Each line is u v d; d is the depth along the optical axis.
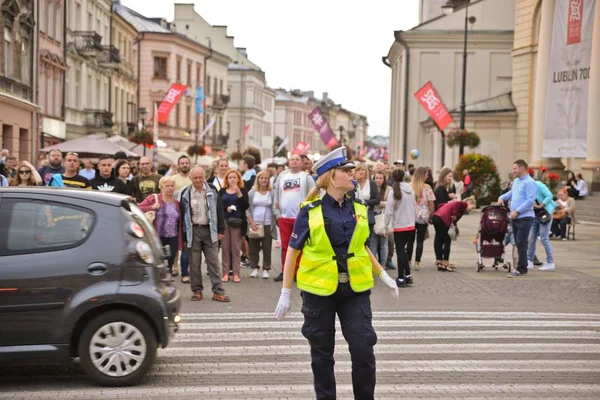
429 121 56.94
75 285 8.60
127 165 18.53
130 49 75.31
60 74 50.28
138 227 8.96
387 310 13.83
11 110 38.75
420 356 10.37
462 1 66.31
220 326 12.20
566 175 44.97
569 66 39.56
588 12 38.16
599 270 19.59
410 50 59.53
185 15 113.12
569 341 11.43
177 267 18.22
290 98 166.00
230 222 16.94
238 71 125.00
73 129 54.75
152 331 8.80
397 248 16.62
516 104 52.25
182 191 14.66
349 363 9.98
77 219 8.78
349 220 7.33
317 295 7.23
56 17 49.22
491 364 9.98
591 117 38.03
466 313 13.59
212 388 8.74
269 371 9.52
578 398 8.55
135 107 77.06
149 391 8.59
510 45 58.72
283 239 16.77
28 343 8.53
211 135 105.88
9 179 20.08
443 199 20.17
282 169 25.36
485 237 19.11
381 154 113.69
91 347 8.70
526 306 14.45
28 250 8.62
